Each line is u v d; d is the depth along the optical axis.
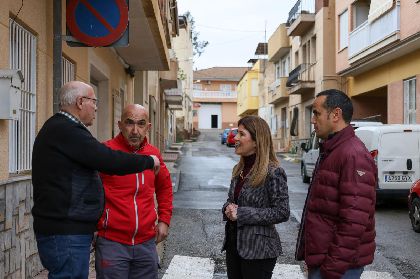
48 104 7.14
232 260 4.17
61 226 3.49
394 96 19.25
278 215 3.96
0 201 4.96
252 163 4.16
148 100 24.06
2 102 5.10
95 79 12.50
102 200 3.71
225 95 82.31
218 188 15.98
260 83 52.81
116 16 6.47
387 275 6.77
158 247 7.89
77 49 8.89
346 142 3.52
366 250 3.45
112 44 6.48
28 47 6.46
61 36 6.36
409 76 17.94
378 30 18.88
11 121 5.92
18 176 5.81
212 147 43.84
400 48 17.14
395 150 12.33
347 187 3.38
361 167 3.40
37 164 3.55
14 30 5.94
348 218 3.34
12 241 5.29
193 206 12.42
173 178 17.94
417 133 12.39
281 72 39.56
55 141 3.52
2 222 5.01
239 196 4.09
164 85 31.62
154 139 27.17
